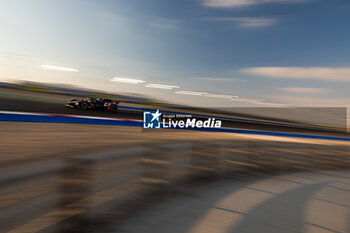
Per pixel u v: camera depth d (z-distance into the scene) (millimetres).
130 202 3881
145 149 7664
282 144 8711
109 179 4777
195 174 5824
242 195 4805
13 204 3443
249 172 6551
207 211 3861
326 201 4949
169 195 4387
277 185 5754
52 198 3730
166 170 5824
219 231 3246
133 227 3111
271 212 4082
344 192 5746
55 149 6637
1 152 5789
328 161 8531
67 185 4230
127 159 6398
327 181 6648
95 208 3545
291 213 4137
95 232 2900
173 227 3215
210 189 4953
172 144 8742
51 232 2838
